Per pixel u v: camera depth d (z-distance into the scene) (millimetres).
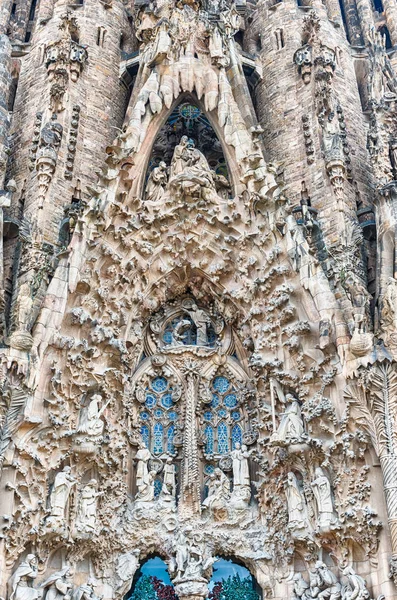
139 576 21391
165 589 21234
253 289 22828
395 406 19484
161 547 21234
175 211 23875
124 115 29984
